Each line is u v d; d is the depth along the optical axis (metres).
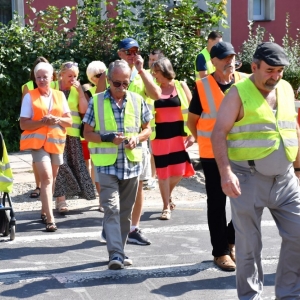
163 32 15.11
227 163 5.19
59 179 9.16
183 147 9.04
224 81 6.70
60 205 9.30
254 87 5.34
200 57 9.78
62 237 8.10
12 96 14.57
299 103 9.22
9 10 17.03
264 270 6.77
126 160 6.71
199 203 10.10
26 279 6.45
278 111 5.34
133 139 6.66
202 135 6.68
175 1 15.66
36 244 7.79
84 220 8.98
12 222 7.87
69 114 8.57
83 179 9.26
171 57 15.19
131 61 7.62
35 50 14.62
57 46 14.82
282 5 19.67
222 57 6.52
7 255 7.33
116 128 6.73
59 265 6.94
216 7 15.72
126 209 6.92
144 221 8.93
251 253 5.37
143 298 5.96
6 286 6.26
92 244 7.80
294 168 5.68
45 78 8.32
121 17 15.16
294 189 5.43
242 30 19.22
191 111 6.81
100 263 7.00
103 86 7.69
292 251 5.40
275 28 19.67
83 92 9.16
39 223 8.80
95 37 15.18
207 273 6.65
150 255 7.30
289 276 5.46
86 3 15.33
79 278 6.48
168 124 8.86
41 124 8.21
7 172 7.84
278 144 5.29
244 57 17.66
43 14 15.04
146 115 6.97
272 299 5.94
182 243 7.82
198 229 8.50
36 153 8.33
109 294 6.06
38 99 8.33
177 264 6.96
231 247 6.93
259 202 5.35
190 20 15.60
